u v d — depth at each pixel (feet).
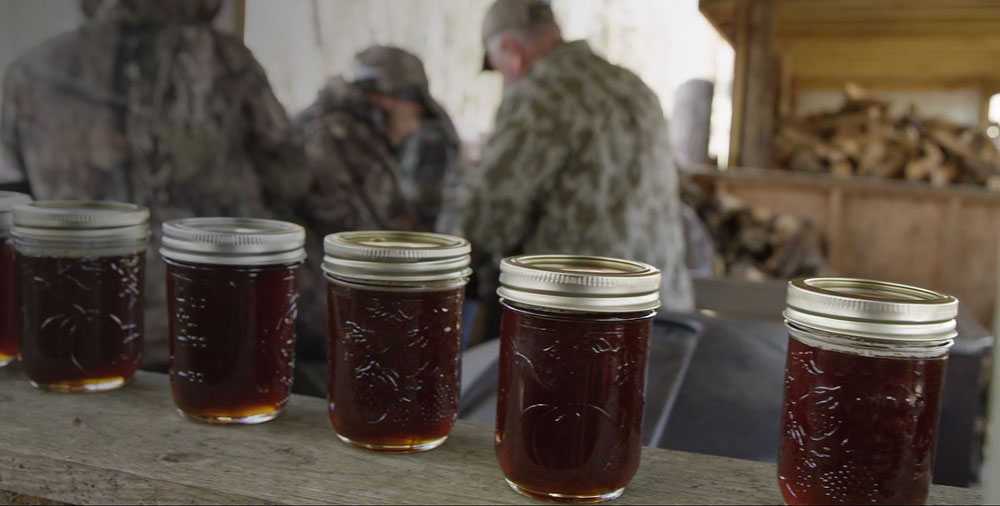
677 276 5.42
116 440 2.02
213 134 3.72
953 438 3.18
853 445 1.63
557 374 1.73
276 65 4.27
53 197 3.39
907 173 9.82
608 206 5.08
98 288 2.32
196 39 3.65
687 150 10.28
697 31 10.05
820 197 9.09
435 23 5.72
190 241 2.06
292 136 4.15
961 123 10.82
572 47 5.15
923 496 1.67
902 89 11.03
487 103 6.48
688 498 1.85
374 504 1.73
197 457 1.93
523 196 5.00
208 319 2.09
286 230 2.21
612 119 5.04
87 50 3.38
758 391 2.57
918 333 1.59
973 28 8.06
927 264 8.76
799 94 11.59
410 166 5.19
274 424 2.20
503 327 1.86
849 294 1.69
